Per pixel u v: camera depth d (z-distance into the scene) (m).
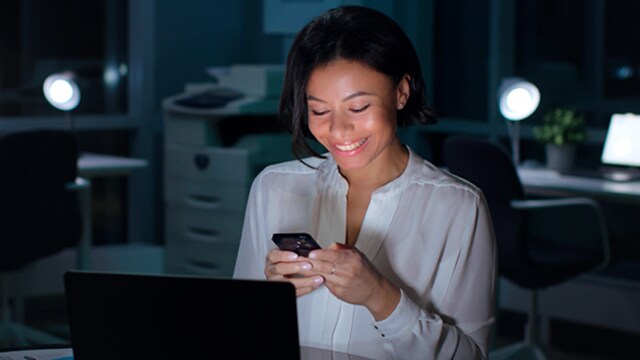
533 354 4.21
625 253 4.88
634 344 4.72
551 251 4.09
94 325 1.30
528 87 4.72
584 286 4.78
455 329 1.58
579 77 5.10
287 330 1.22
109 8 5.67
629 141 4.57
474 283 1.62
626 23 4.91
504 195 3.91
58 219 4.24
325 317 1.64
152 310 1.27
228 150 4.81
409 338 1.51
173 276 1.26
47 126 5.44
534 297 4.20
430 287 1.63
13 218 4.10
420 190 1.64
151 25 5.72
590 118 5.08
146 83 5.74
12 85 5.34
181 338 1.26
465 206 1.62
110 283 1.28
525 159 5.34
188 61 5.87
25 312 5.23
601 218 4.01
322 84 1.48
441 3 5.64
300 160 1.63
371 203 1.65
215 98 4.91
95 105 5.64
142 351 1.28
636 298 4.66
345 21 1.49
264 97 4.84
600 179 4.42
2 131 5.28
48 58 5.46
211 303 1.24
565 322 5.08
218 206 4.88
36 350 1.70
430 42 5.69
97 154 5.48
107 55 5.68
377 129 1.50
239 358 1.25
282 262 1.47
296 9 5.53
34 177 4.12
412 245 1.63
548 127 4.73
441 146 5.71
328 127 1.50
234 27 6.01
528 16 5.29
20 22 5.34
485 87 5.48
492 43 5.37
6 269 4.15
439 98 5.71
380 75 1.48
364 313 1.62
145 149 5.79
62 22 5.49
